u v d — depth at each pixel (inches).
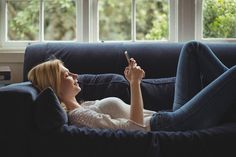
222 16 105.5
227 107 63.4
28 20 106.5
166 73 85.7
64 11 106.2
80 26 105.4
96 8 106.0
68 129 58.6
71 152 57.6
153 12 107.3
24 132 57.7
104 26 107.9
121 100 75.4
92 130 59.0
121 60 86.7
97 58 87.0
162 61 86.3
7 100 57.6
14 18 106.6
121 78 81.0
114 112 67.1
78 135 57.8
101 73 86.3
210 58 75.4
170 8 105.6
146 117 68.4
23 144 57.7
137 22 107.7
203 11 105.2
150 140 57.3
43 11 106.1
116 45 89.6
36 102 58.4
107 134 58.0
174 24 105.5
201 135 58.1
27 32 106.6
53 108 58.1
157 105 80.5
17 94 57.8
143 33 107.7
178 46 89.1
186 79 74.9
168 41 106.3
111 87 79.6
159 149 56.7
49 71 67.6
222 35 105.9
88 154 57.4
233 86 61.7
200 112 62.5
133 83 65.9
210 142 57.6
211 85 63.5
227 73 62.5
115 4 108.3
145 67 86.1
